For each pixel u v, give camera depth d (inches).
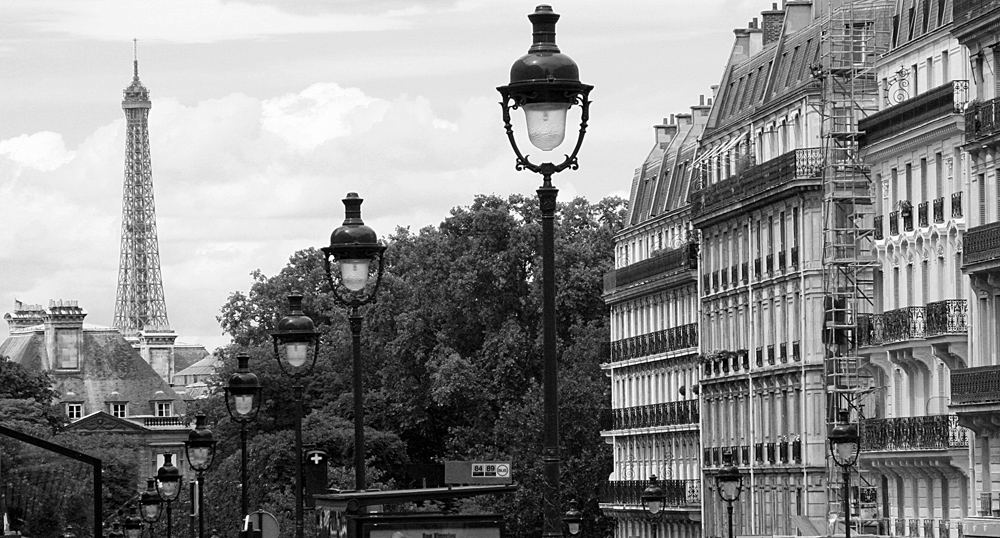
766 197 5369.1
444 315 7829.7
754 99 5792.3
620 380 7062.0
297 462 2783.0
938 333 4074.8
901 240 4399.6
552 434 1485.0
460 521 1724.9
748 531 5684.1
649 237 7081.7
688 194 6496.1
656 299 6737.2
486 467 2080.5
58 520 2164.1
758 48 6063.0
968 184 3993.6
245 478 2871.6
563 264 7736.2
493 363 7568.9
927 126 4170.8
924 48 4323.3
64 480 2155.5
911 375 4370.1
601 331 7396.7
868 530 4530.0
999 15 3718.0
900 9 4522.6
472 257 7721.5
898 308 4451.3
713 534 5994.1
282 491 7618.1
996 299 3804.1
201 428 3157.0
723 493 3277.6
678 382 6491.1
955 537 4082.2
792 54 5526.6
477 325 7829.7
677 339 6451.8
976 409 3745.1
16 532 2121.1
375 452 7824.8
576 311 7716.5
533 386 7180.1
